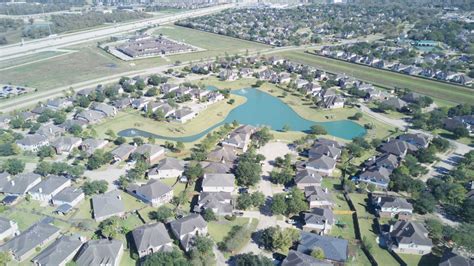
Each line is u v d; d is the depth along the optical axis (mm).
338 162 190625
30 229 135875
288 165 181875
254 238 136250
